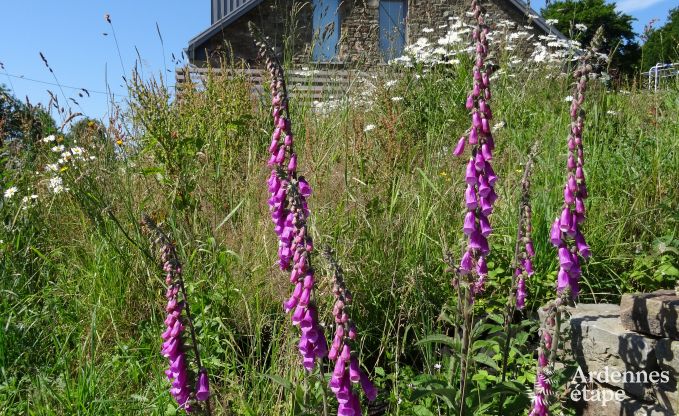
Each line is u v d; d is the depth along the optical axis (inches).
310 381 129.4
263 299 177.9
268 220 199.5
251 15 722.8
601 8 1427.2
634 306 142.6
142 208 218.4
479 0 120.4
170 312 111.0
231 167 247.8
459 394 125.7
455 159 239.6
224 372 158.1
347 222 199.5
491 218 213.0
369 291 178.7
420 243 196.7
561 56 354.3
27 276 216.7
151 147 230.2
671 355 135.0
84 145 254.1
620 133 258.4
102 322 182.1
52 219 245.8
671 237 176.6
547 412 112.0
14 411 150.3
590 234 197.0
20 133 307.1
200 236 209.9
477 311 172.4
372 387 96.3
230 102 272.5
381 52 359.6
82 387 144.7
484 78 120.8
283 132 128.4
